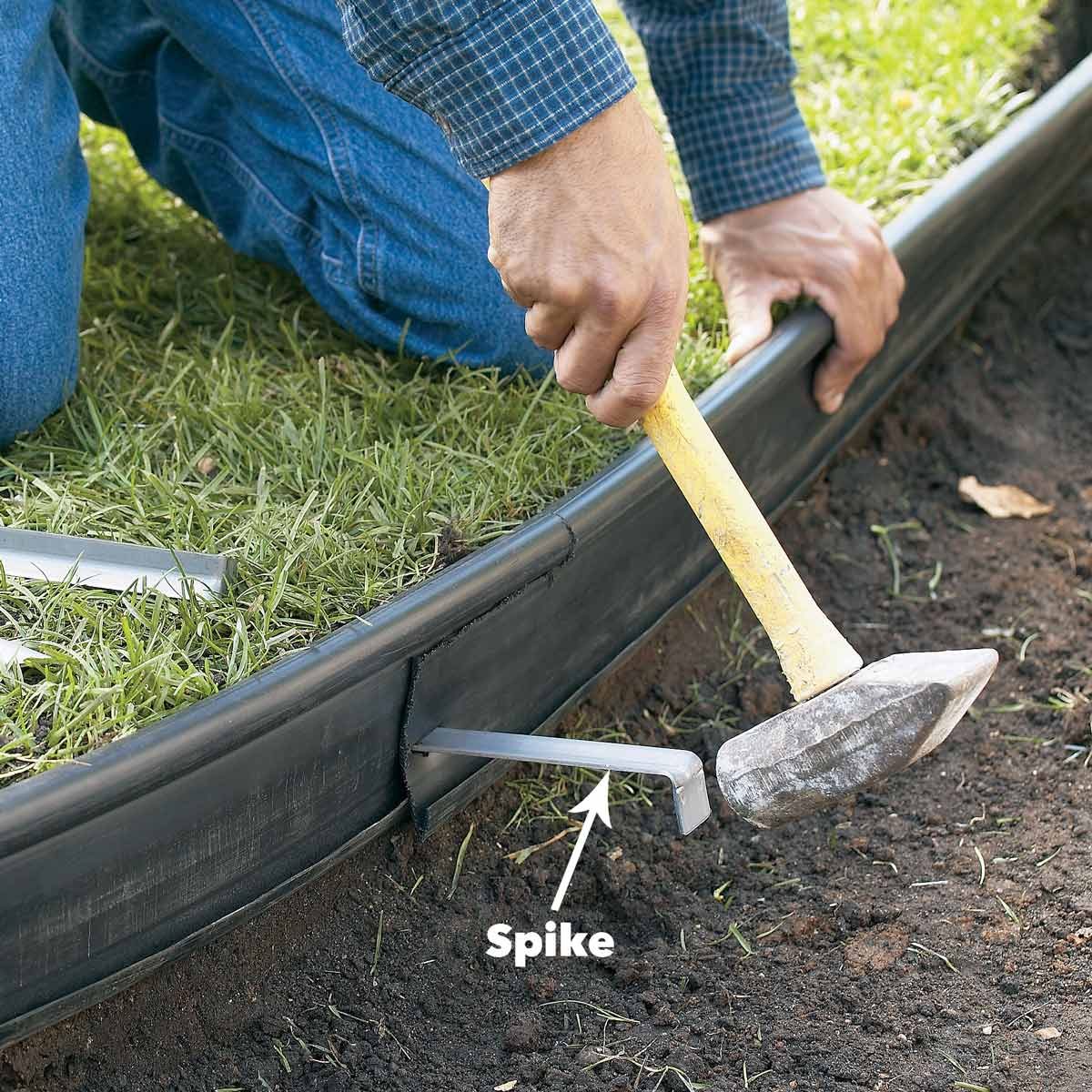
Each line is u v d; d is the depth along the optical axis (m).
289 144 1.81
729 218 1.97
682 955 1.48
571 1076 1.34
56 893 1.14
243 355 1.86
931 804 1.66
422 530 1.52
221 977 1.38
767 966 1.46
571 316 1.22
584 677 1.65
